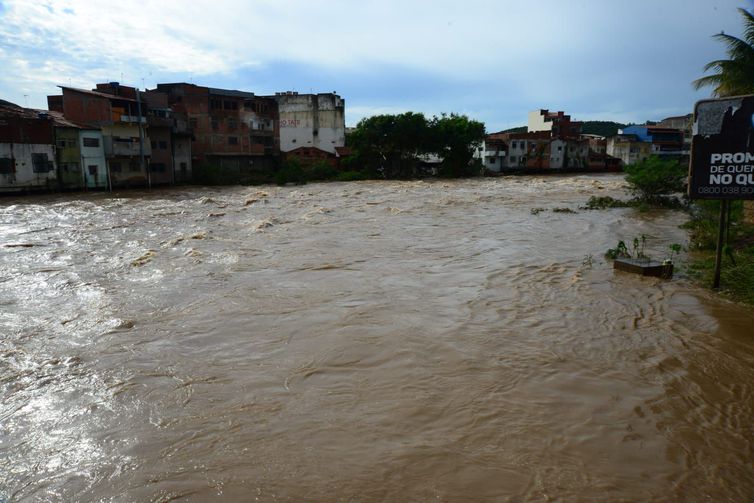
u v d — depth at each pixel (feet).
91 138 139.33
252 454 17.44
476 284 39.19
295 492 15.53
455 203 105.70
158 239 60.80
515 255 50.01
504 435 18.53
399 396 21.48
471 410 20.30
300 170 185.88
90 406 20.88
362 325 30.09
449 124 215.51
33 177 126.93
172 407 20.71
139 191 143.43
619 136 290.76
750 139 31.35
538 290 37.32
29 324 30.73
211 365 24.71
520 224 73.05
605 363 24.68
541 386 22.34
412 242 58.08
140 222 76.43
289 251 52.80
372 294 36.63
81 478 16.37
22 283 40.22
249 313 32.48
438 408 20.48
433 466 16.75
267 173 191.11
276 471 16.53
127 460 17.24
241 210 92.63
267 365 24.66
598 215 83.25
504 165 256.93
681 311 32.07
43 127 128.26
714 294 35.37
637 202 96.94
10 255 51.42
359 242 58.18
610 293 36.24
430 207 97.76
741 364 24.36
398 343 27.22
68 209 95.14
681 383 22.54
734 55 64.95
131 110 151.64
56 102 157.99
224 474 16.40
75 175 136.67
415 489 15.65
